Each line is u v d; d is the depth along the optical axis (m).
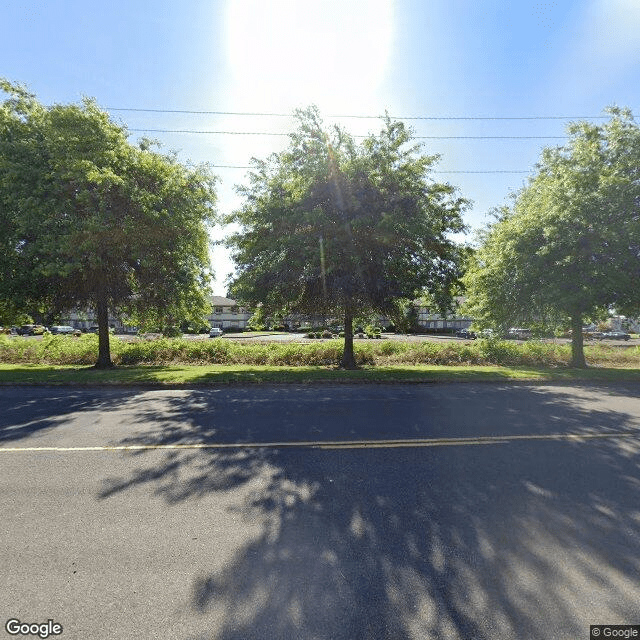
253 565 3.19
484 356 20.30
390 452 5.84
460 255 17.62
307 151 15.95
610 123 17.02
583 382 13.80
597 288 15.65
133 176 15.94
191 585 2.95
